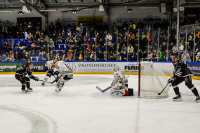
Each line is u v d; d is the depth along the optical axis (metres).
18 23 21.17
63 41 17.80
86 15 20.70
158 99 5.87
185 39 13.34
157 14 19.84
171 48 14.54
